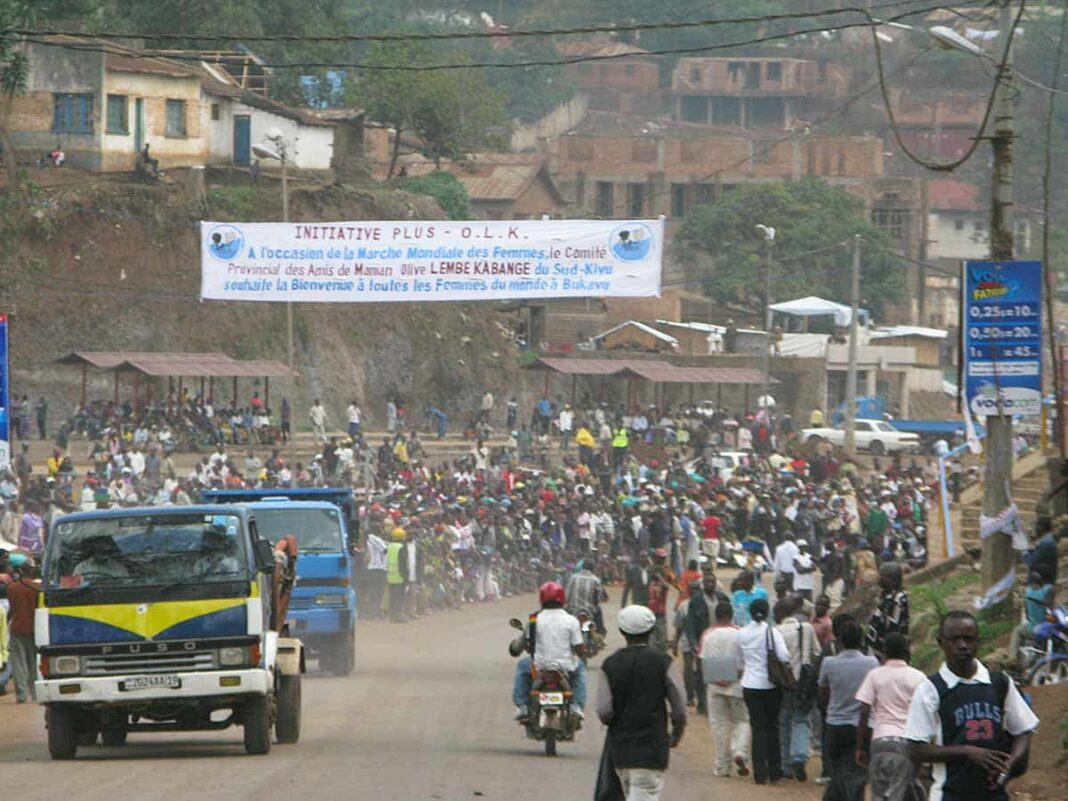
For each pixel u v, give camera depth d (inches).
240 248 3250.5
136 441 5098.4
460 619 3567.9
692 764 1588.3
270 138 4753.9
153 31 7869.1
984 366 2011.6
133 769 1396.4
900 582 1443.2
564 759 1520.7
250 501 2477.9
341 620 2326.5
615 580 4458.7
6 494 3909.9
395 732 1711.4
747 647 1434.5
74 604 1456.7
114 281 6259.8
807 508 4328.3
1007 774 801.6
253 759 1469.0
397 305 7106.3
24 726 1803.6
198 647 1455.5
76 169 6466.5
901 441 6889.8
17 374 5964.6
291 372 4872.0
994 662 1782.7
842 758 1211.2
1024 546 2009.1
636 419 6378.0
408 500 4033.0
